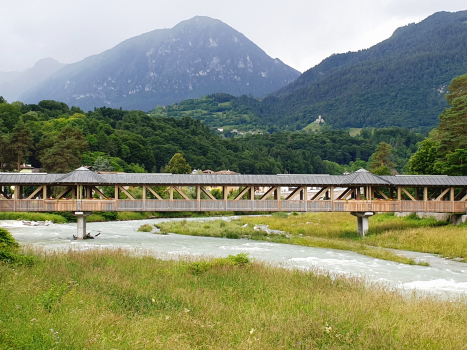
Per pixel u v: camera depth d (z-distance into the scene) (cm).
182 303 1714
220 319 1532
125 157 14275
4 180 4547
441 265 3158
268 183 4762
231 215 9556
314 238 4541
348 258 3384
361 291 1994
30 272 2067
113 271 2186
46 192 4672
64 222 6781
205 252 3553
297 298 1836
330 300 1784
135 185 4769
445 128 6306
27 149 10881
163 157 16312
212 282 2091
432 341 1362
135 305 1669
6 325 1295
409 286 2391
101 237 4841
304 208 4828
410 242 4088
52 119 15300
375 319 1524
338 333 1415
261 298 1830
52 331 1233
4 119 12825
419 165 6900
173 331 1390
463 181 4872
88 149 12644
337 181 4841
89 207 4638
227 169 17062
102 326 1347
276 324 1460
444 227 4638
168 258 2981
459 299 2031
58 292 1647
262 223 6588
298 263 3078
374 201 4822
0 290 1642
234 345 1303
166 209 4744
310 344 1326
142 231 5650
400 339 1368
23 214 6562
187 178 4734
